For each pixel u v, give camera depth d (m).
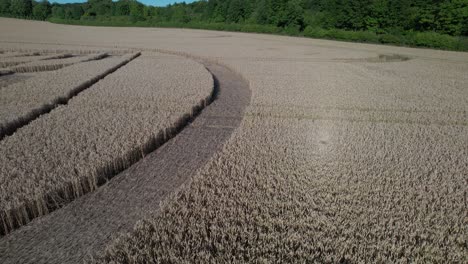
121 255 4.71
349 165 7.76
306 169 7.47
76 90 14.88
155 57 28.06
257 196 6.21
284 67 24.03
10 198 6.12
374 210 5.80
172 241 4.93
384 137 10.04
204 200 6.11
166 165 8.58
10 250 5.38
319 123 11.39
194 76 18.81
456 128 11.30
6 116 10.55
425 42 44.97
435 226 5.36
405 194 6.46
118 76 18.41
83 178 7.03
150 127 10.10
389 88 17.78
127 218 6.25
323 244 4.92
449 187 6.79
